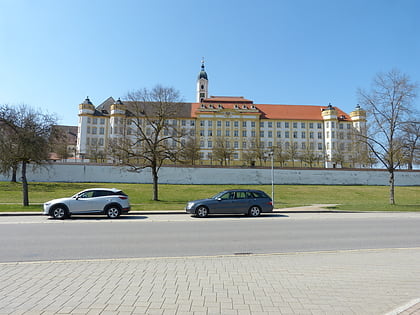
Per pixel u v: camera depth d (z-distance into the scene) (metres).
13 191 33.91
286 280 5.38
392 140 24.84
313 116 89.06
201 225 13.18
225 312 3.97
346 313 3.98
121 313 3.90
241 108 86.38
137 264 6.50
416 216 18.17
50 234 10.58
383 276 5.65
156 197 28.77
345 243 9.35
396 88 24.50
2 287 4.93
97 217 16.16
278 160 73.38
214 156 73.12
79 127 77.81
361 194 38.34
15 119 21.81
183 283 5.16
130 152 29.64
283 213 19.42
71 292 4.68
